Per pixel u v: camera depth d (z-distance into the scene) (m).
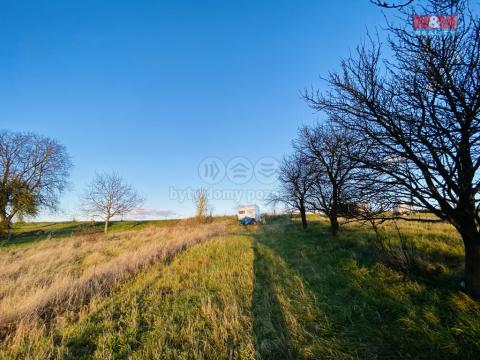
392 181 4.90
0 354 3.83
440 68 3.85
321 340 3.83
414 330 3.72
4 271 9.17
